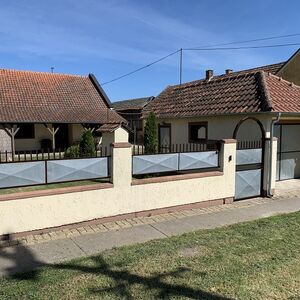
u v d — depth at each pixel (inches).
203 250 226.8
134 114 1268.5
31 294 167.6
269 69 794.2
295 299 165.0
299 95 472.7
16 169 263.0
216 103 506.3
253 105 424.8
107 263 205.8
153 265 202.1
